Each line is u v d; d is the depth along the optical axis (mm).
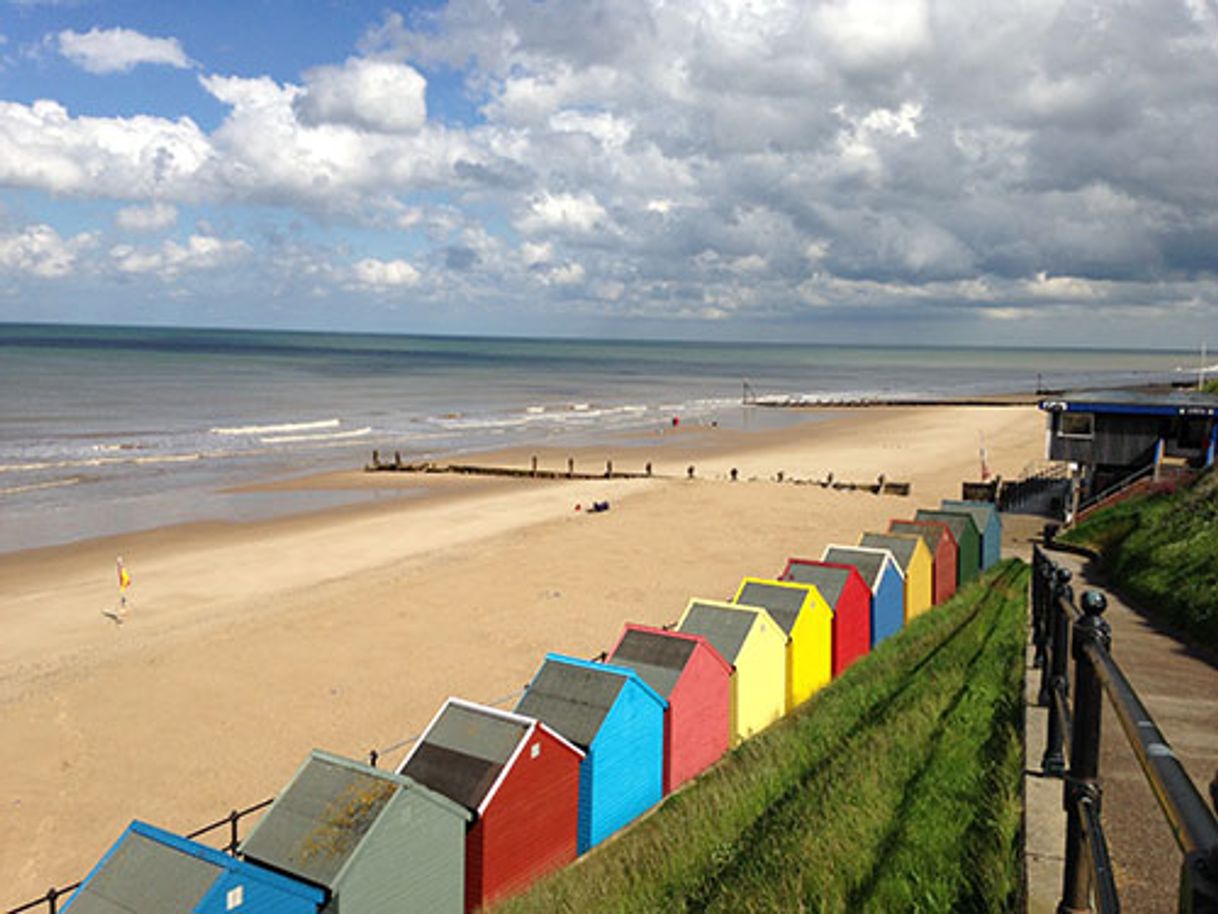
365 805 10531
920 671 14164
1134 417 35969
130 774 19906
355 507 52188
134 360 197500
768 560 38938
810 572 21047
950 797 7605
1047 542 25781
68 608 32406
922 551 24172
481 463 69812
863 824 7602
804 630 18984
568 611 31438
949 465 68062
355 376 177625
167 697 24000
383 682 24984
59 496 54688
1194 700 10031
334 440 83062
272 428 88938
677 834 10844
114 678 25328
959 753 8734
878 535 24453
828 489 55719
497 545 41906
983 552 28734
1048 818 5926
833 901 6309
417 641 28359
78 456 69750
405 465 65812
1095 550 27500
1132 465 36250
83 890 9320
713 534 43906
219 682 25016
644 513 49000
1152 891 5055
